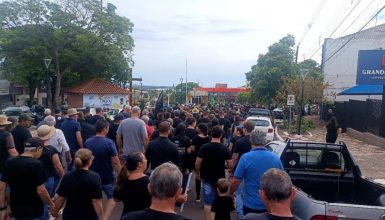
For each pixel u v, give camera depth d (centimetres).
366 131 2775
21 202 562
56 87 4822
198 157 782
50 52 4719
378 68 2411
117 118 1170
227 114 1995
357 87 3428
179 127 1045
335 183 759
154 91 8281
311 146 780
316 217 539
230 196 673
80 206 536
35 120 3519
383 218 535
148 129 1162
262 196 331
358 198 733
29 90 5650
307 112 5662
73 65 4838
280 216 315
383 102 2430
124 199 490
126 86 5700
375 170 1612
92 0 4838
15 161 561
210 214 775
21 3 4603
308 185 762
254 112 2886
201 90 7975
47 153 748
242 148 794
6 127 845
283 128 3653
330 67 5212
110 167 753
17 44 4562
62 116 1442
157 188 319
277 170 333
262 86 4550
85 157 538
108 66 4978
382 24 4288
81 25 4812
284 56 4641
